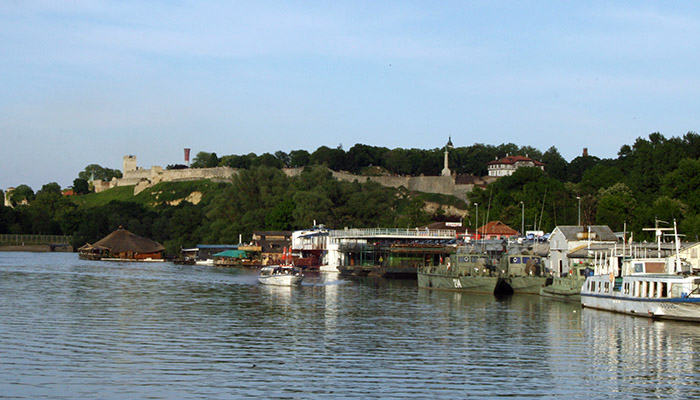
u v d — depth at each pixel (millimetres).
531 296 99375
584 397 41719
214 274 150875
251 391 41906
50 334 59125
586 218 159250
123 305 82250
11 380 43188
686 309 67250
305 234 190375
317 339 59000
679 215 146625
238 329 64000
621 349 55281
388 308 82188
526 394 42125
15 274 138250
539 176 199000
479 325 67750
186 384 43156
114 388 41969
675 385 44500
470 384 44125
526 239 135875
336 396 41125
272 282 118250
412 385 43656
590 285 82938
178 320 69500
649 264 75500
